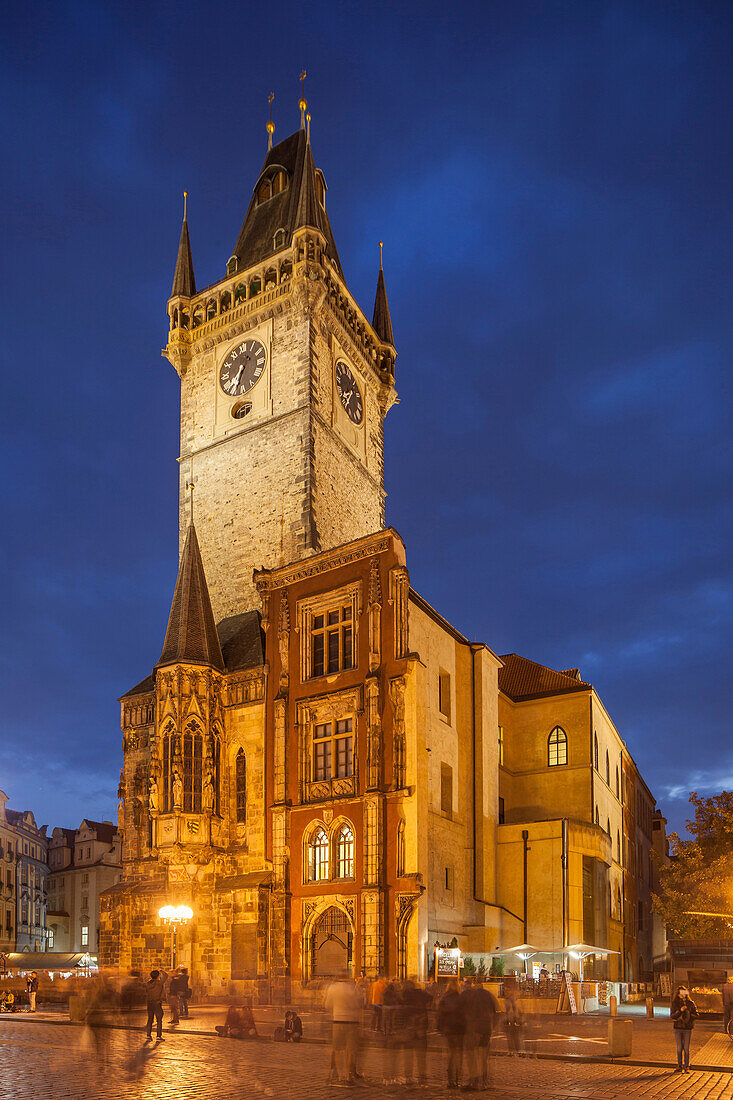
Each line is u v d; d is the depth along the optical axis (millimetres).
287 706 53250
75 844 118312
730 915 56625
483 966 51094
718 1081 24391
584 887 58719
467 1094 21734
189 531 60688
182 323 74250
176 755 53250
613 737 76188
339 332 71750
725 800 64125
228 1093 20906
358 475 72062
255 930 49344
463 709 58188
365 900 45969
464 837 55219
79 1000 42594
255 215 79312
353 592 52281
